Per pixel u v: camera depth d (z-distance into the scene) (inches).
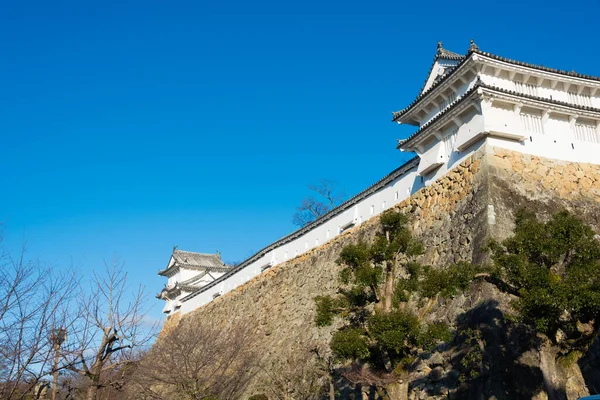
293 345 1235.9
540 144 981.2
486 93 929.5
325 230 1429.6
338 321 1119.0
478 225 865.5
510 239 596.1
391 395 610.9
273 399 1079.6
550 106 985.5
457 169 990.4
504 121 947.3
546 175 953.5
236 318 1648.6
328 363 861.8
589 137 1035.9
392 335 580.1
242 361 1249.4
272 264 1620.3
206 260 2477.9
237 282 1820.9
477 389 682.8
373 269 656.4
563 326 573.0
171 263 2444.6
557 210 914.1
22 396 512.1
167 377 1040.8
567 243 564.1
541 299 521.0
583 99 1063.6
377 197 1250.0
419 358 796.6
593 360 685.3
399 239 693.9
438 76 1135.0
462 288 609.3
